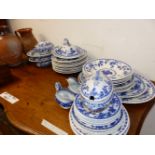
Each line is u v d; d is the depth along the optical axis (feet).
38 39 4.19
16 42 3.49
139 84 2.55
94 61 2.82
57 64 3.07
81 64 3.06
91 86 1.89
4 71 3.00
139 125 2.14
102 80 1.94
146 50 2.70
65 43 3.11
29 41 3.79
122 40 2.86
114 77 2.42
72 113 2.07
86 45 3.36
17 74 3.36
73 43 3.55
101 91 1.84
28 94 2.75
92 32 3.15
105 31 2.98
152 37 2.57
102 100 1.81
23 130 2.16
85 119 1.84
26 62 3.76
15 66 3.62
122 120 1.92
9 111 2.42
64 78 3.12
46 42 3.54
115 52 3.04
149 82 2.63
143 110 2.30
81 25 3.24
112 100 1.99
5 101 2.62
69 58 2.95
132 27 2.68
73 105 2.12
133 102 2.32
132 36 2.74
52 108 2.43
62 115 2.30
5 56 3.41
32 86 2.95
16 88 2.92
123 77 2.35
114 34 2.90
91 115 1.84
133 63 2.92
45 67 3.55
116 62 2.75
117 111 1.87
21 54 3.65
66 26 3.47
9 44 3.39
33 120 2.25
